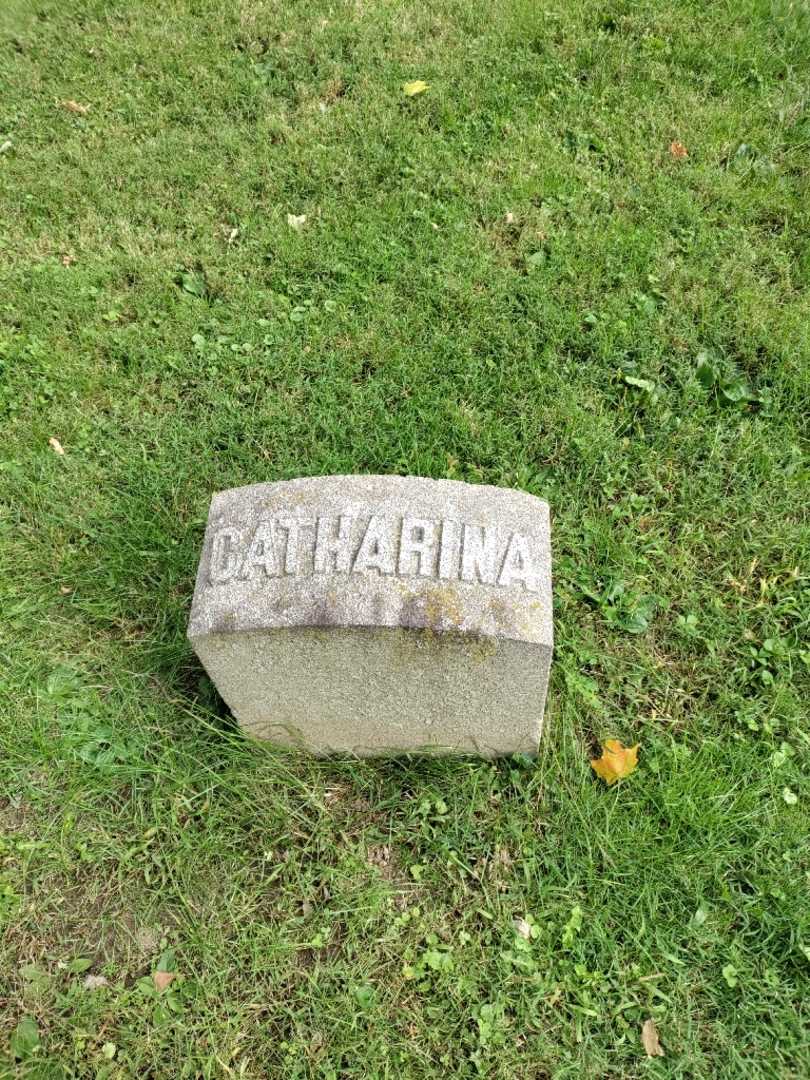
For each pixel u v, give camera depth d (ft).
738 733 3.35
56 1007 2.93
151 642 3.69
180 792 3.29
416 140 5.65
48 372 4.66
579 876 3.06
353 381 4.58
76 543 4.07
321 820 3.22
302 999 2.90
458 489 2.92
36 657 3.67
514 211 5.20
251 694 3.07
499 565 2.76
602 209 5.23
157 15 6.83
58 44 6.69
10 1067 2.82
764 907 2.97
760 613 3.66
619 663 3.57
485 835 3.20
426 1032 2.82
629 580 3.78
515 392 4.43
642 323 4.62
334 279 5.00
